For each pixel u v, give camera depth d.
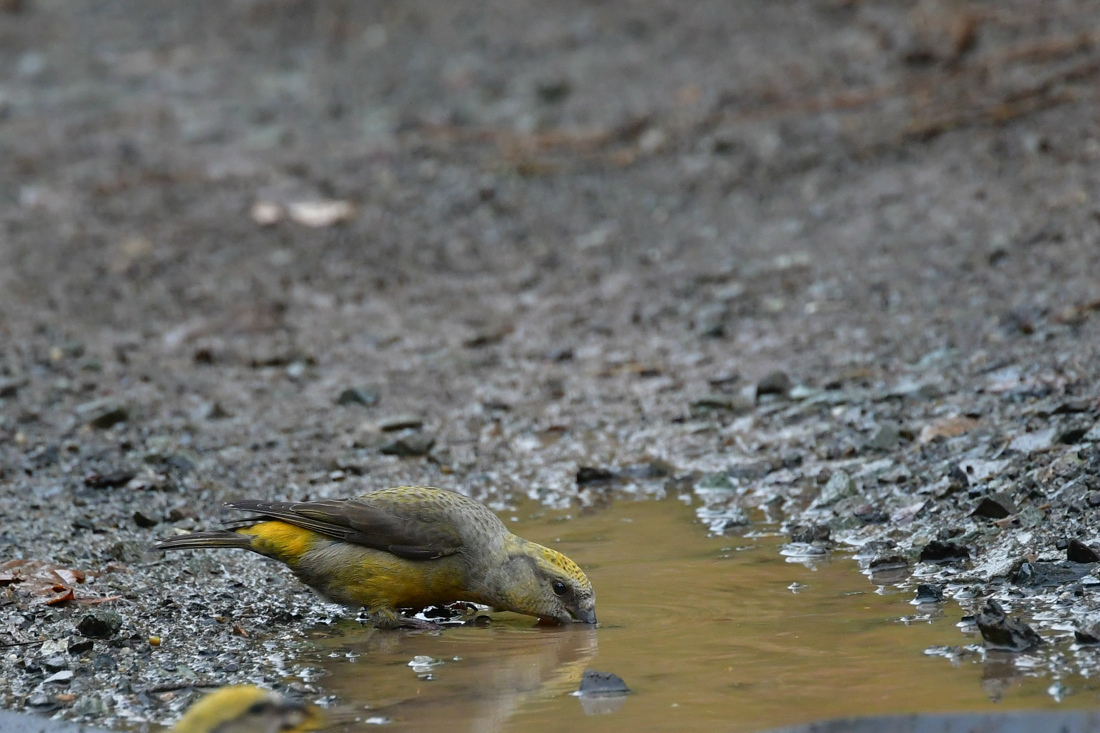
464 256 19.92
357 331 17.33
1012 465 9.95
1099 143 17.94
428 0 33.78
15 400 14.46
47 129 27.27
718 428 12.75
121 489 11.34
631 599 8.48
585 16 30.53
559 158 23.05
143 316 18.09
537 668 7.28
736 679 6.79
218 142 26.08
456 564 8.49
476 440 13.13
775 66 24.88
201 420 13.89
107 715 6.83
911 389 12.51
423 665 7.47
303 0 34.81
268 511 8.65
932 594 7.90
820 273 16.94
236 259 20.33
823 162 20.47
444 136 24.94
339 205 22.28
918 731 5.94
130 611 8.42
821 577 8.61
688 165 21.69
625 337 16.19
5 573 8.78
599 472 11.70
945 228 17.14
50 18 35.59
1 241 21.20
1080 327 13.18
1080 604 7.45
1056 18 22.34
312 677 7.30
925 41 23.12
